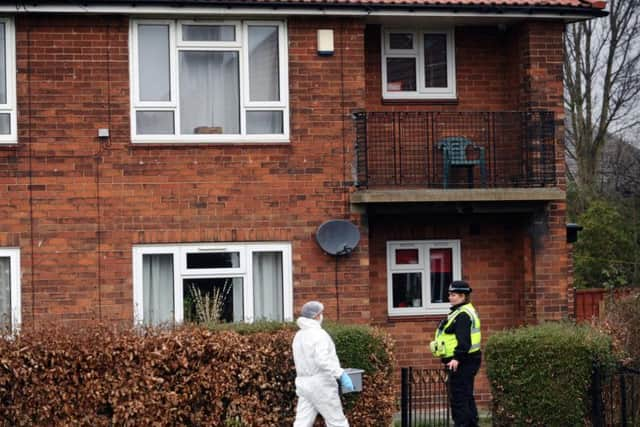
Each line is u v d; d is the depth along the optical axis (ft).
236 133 53.06
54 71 51.11
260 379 43.47
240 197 52.54
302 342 40.65
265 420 43.70
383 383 45.39
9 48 50.93
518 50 56.59
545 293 55.11
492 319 57.21
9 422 41.19
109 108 51.52
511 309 57.41
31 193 50.78
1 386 41.04
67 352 41.47
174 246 52.01
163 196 51.88
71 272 50.90
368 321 53.26
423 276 57.11
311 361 40.42
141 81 52.13
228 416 43.39
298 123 53.16
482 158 55.62
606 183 117.29
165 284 52.06
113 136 51.49
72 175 51.08
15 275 50.52
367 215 53.52
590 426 45.57
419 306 57.11
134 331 43.21
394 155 55.52
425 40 57.57
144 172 51.75
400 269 57.00
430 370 49.60
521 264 56.44
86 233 51.08
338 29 53.62
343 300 53.06
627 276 93.97
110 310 51.16
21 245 50.62
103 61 51.52
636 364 47.60
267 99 53.31
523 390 45.65
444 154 55.36
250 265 52.65
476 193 52.95
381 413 45.29
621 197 112.47
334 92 53.52
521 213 56.24
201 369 42.91
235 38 53.16
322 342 40.27
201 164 52.26
